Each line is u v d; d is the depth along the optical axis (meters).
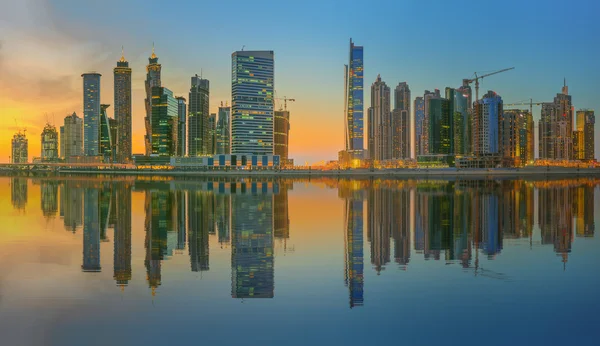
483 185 146.88
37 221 47.53
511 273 24.36
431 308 18.72
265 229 41.97
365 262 27.28
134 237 36.69
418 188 126.19
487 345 15.16
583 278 23.17
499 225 44.56
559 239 35.78
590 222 46.56
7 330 16.17
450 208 62.75
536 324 16.92
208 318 17.50
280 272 24.62
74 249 31.19
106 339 15.45
